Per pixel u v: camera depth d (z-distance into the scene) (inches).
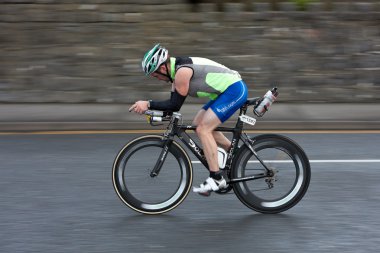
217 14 1164.5
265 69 1147.9
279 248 471.5
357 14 1164.5
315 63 1151.0
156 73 536.7
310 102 1137.4
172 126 551.8
